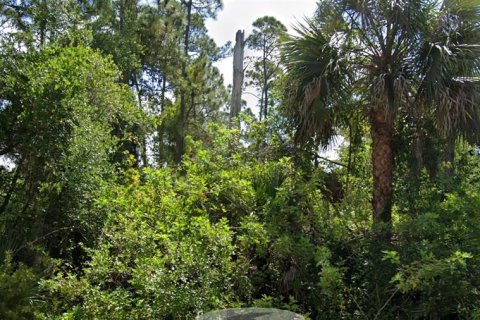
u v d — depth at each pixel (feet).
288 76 26.94
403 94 24.68
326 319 19.56
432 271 16.26
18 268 21.93
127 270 19.24
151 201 22.54
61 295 19.43
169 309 17.20
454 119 24.40
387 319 18.83
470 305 18.16
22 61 28.60
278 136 30.83
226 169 26.78
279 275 21.52
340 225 21.83
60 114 27.30
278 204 22.16
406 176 26.76
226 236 19.17
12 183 28.78
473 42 25.75
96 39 54.60
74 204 27.76
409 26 25.52
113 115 37.04
